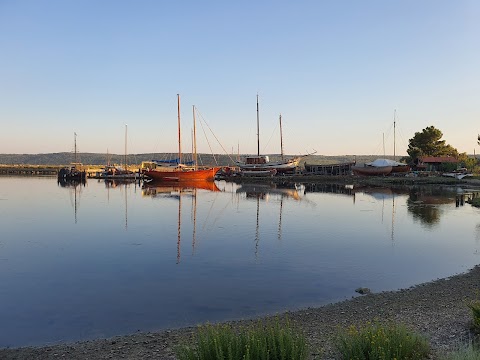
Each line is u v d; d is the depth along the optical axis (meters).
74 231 28.00
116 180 108.31
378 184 79.50
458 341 8.52
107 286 15.00
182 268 17.66
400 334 7.39
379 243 23.53
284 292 14.22
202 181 94.88
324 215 36.72
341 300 13.38
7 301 13.32
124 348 9.51
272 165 104.75
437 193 61.06
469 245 23.00
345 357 7.18
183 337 10.12
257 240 24.44
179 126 95.31
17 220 33.59
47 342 10.16
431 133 105.25
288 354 6.66
